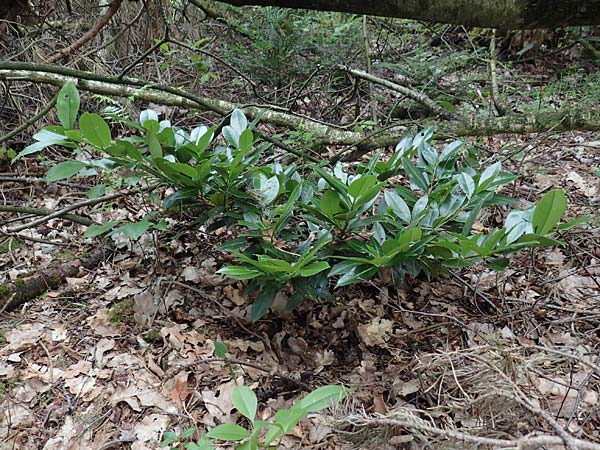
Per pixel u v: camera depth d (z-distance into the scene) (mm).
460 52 2463
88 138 965
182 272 1276
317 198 1039
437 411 786
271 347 1097
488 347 745
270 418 942
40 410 975
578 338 1089
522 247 892
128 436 922
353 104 2336
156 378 1038
